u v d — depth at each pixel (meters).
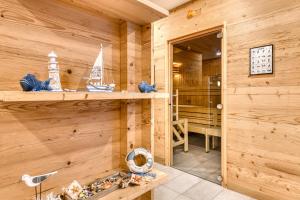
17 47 1.06
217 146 4.27
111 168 1.54
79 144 1.33
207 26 2.56
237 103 2.29
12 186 1.06
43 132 1.16
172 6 2.89
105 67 1.48
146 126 1.64
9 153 1.04
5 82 1.02
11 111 1.04
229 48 2.35
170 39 3.01
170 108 3.17
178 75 5.28
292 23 1.89
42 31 1.15
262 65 2.08
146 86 1.46
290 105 1.92
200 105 4.52
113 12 1.41
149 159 1.55
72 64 1.29
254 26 2.14
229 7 2.35
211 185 2.50
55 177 1.22
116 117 1.57
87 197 1.15
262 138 2.11
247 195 2.24
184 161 3.38
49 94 0.90
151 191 1.55
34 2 1.12
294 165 1.91
